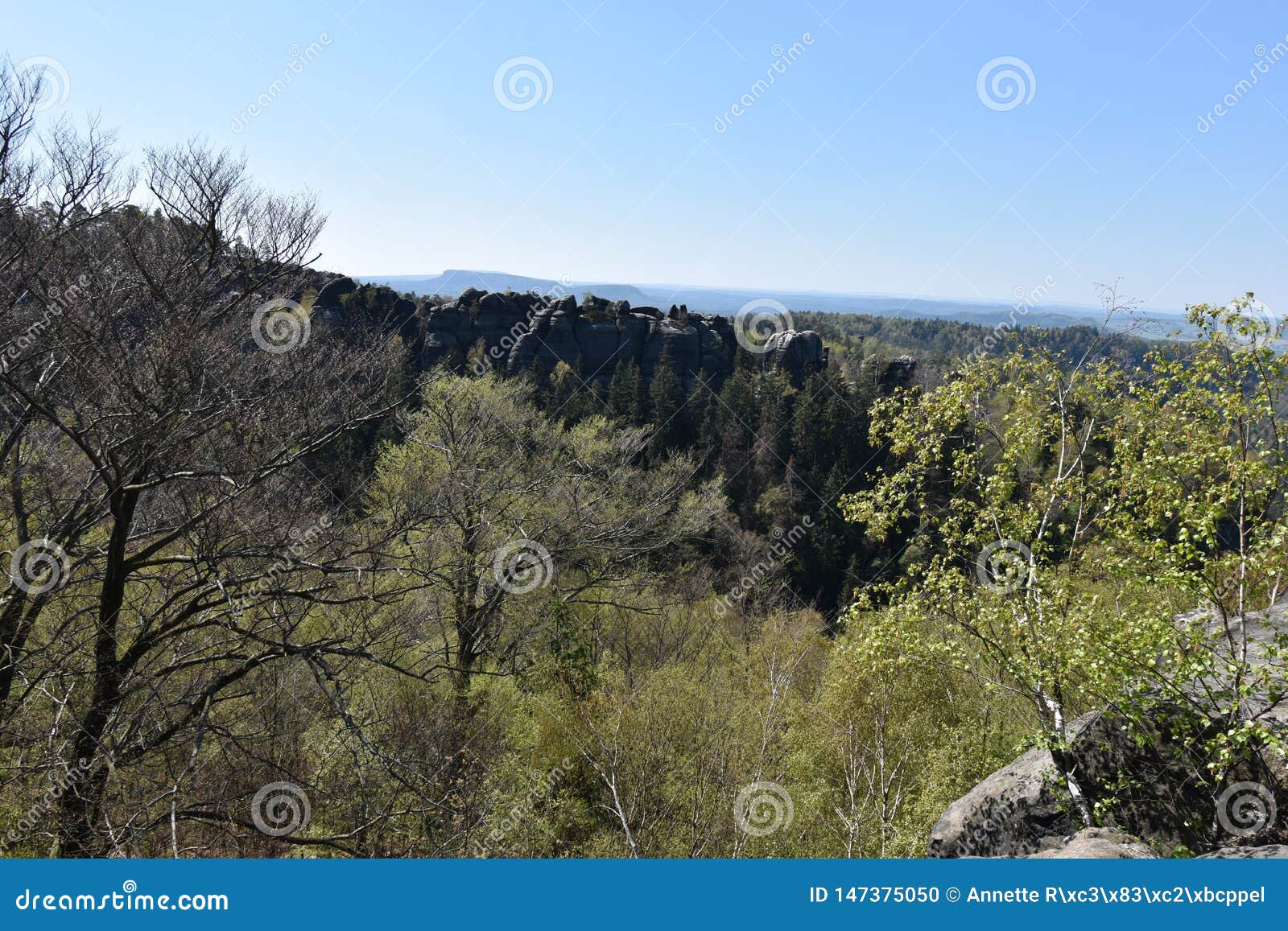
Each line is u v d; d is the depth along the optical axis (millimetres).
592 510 19703
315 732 11609
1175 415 7652
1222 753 6207
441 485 15609
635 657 21016
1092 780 7699
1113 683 7043
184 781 8953
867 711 13773
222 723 10617
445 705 13836
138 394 8742
